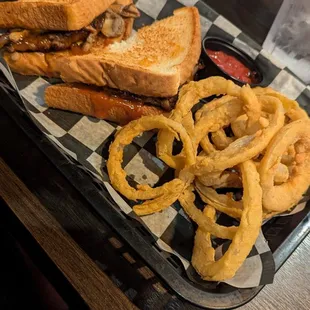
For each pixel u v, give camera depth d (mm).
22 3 347
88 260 295
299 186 305
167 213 317
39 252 300
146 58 357
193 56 363
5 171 323
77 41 363
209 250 288
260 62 407
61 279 291
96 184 306
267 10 448
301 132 305
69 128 347
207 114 325
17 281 311
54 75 372
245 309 289
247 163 294
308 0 373
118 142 315
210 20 422
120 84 343
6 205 311
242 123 322
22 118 329
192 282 285
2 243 318
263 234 312
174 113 327
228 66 401
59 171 311
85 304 280
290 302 299
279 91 396
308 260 320
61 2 347
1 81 343
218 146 332
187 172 305
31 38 357
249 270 287
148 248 279
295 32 400
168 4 425
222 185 318
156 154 335
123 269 294
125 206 292
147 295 286
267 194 292
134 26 417
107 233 307
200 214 302
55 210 311
